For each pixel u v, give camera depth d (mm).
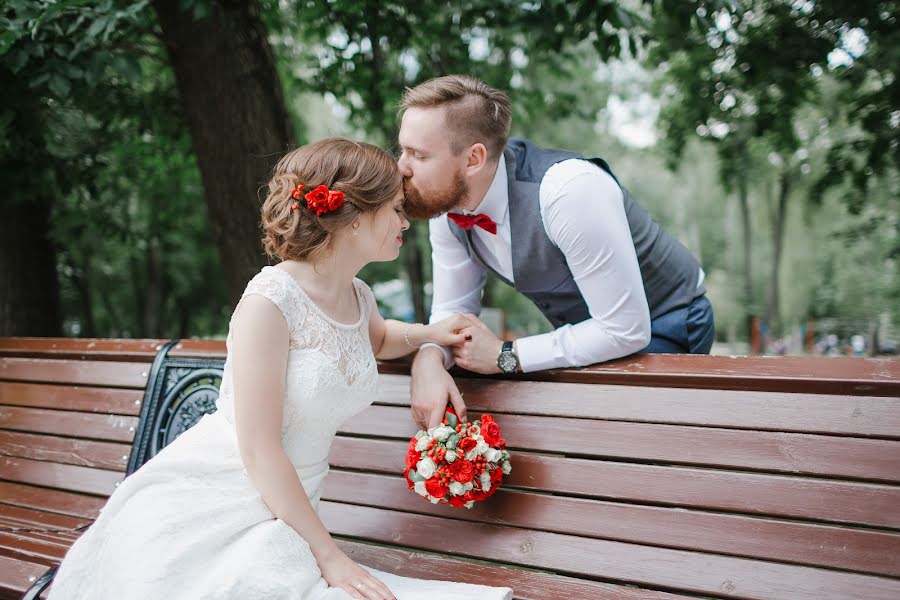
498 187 2236
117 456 2609
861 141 6859
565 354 2102
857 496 1741
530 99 7398
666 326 2443
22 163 4613
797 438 1826
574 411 2078
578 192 2076
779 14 5223
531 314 19344
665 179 28188
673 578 1835
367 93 5457
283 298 1751
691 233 29109
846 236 11195
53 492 2646
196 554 1638
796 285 24438
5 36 2984
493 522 2072
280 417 1745
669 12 3871
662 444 1957
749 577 1771
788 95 6078
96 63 3342
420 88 2127
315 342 1794
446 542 2105
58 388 2809
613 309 2061
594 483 1995
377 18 4586
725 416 1912
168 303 13586
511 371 2152
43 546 2143
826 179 7426
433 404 2100
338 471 2330
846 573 1699
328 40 5625
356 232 1881
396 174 1927
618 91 13086
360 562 2080
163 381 2613
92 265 10508
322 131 11125
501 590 1729
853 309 22359
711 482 1880
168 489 1738
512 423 2143
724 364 1962
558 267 2283
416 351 2320
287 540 1680
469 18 4340
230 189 3912
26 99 3775
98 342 2814
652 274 2428
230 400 1858
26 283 4992
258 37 3906
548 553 1979
